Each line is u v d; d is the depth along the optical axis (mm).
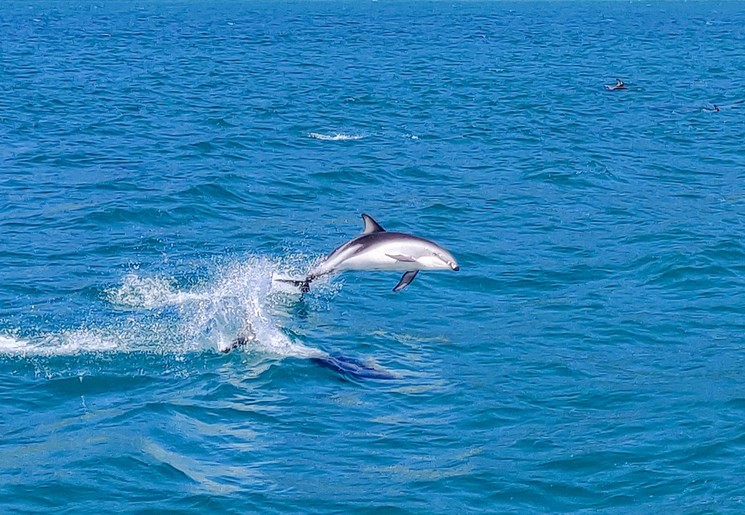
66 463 14406
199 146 42094
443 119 52656
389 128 49125
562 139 46188
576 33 143750
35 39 118875
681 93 66188
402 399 17062
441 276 24016
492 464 14680
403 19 190125
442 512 13352
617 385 17672
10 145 41781
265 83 70625
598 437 15539
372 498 13664
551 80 74938
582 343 19828
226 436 15531
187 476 14195
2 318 20562
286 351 18984
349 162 39219
